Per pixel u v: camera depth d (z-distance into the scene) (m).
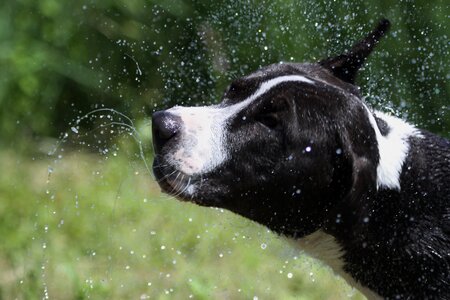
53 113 15.08
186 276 11.29
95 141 14.63
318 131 7.55
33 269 10.75
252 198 7.77
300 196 7.73
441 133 12.38
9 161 14.45
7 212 12.61
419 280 7.78
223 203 7.77
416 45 12.70
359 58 8.34
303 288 11.03
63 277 11.08
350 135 7.51
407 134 8.00
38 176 13.99
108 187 13.41
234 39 13.23
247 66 13.12
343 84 7.97
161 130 7.61
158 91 14.20
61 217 12.62
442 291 7.73
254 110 7.63
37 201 12.98
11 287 10.73
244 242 11.88
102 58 14.80
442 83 12.52
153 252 11.88
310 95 7.58
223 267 11.51
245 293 10.96
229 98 7.83
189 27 13.90
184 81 13.84
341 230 7.78
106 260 11.71
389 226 7.71
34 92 15.05
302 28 12.58
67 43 15.00
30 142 14.89
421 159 7.86
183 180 7.61
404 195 7.71
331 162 7.59
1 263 11.55
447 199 7.84
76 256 11.65
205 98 13.65
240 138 7.62
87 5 14.96
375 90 10.96
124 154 14.02
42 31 15.20
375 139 7.64
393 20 12.74
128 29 14.55
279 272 11.30
